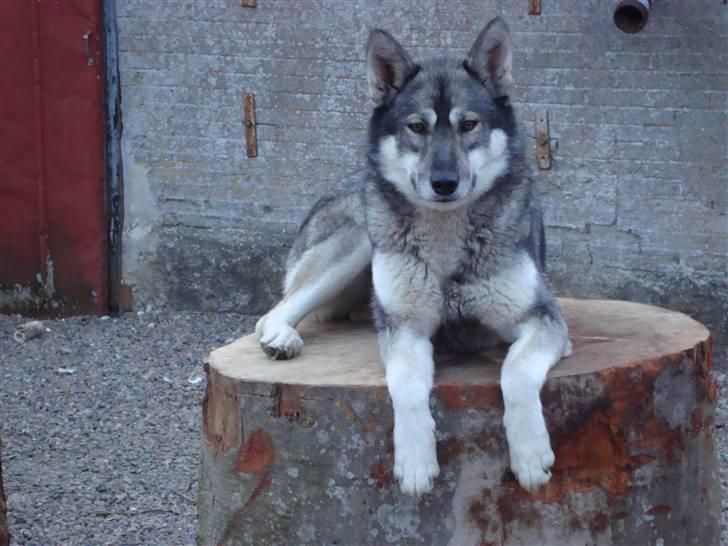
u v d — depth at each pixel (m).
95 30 3.98
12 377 3.70
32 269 4.14
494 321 2.44
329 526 2.31
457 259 2.40
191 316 4.07
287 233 3.98
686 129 3.60
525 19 3.68
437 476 2.26
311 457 2.30
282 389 2.31
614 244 3.71
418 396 2.23
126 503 2.94
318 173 3.93
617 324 2.57
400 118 2.45
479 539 2.28
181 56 3.97
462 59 2.54
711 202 3.62
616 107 3.65
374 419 2.27
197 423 3.38
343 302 2.82
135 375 3.69
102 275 4.11
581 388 2.27
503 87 2.50
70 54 4.00
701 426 2.40
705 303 3.65
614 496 2.30
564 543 2.29
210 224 4.04
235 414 2.36
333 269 2.70
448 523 2.28
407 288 2.42
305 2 3.85
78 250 4.10
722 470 3.00
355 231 2.71
